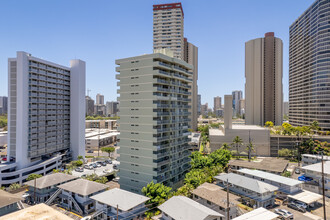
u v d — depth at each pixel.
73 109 114.88
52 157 102.69
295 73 190.62
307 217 48.59
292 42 199.38
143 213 50.16
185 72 81.75
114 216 47.53
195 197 57.38
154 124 65.75
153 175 66.00
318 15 155.38
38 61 94.56
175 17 169.88
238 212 50.78
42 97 98.00
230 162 90.81
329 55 149.12
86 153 144.88
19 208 52.84
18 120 88.19
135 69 70.19
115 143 175.00
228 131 125.12
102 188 59.91
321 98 152.12
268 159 93.50
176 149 76.81
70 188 59.06
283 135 122.75
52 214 23.56
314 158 86.00
